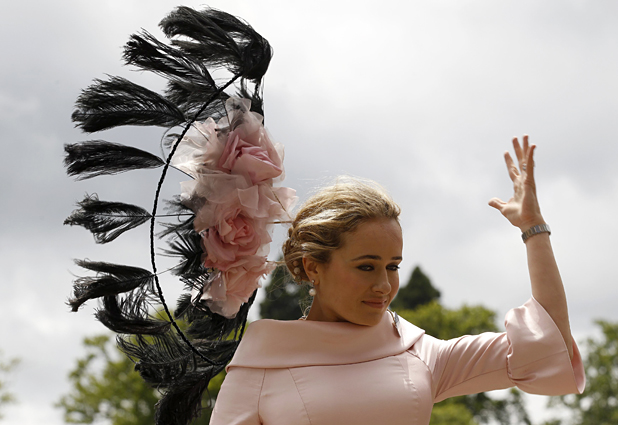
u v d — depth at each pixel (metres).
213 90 2.67
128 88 2.57
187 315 2.75
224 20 2.80
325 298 2.56
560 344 2.48
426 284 40.62
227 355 2.82
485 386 2.61
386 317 2.68
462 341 2.65
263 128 2.72
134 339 2.66
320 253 2.54
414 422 2.42
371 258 2.46
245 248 2.63
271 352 2.50
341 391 2.39
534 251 2.61
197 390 2.71
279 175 2.71
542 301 2.56
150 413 26.31
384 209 2.52
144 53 2.60
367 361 2.50
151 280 2.56
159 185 2.58
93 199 2.55
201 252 2.60
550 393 2.51
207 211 2.57
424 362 2.56
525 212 2.63
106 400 26.47
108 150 2.55
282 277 2.92
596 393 30.95
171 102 2.64
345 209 2.52
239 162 2.63
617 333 31.98
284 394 2.41
